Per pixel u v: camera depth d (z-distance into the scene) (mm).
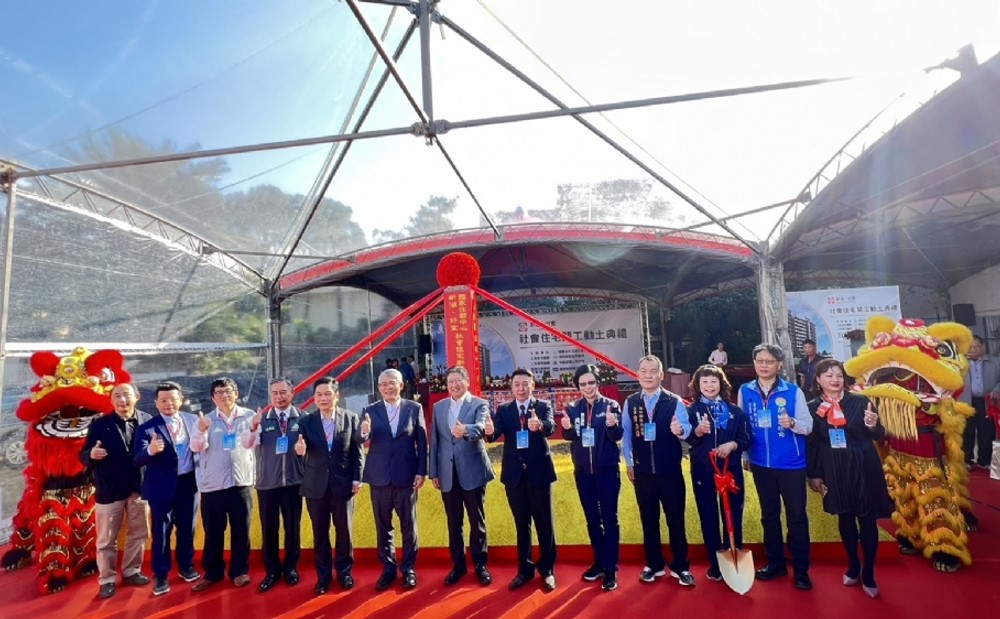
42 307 4797
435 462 3332
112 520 3455
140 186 5273
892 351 3520
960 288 8992
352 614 2951
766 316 7559
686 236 8258
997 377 5969
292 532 3451
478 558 3271
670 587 3074
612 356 11711
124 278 5762
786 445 3055
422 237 8727
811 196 6312
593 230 8461
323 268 8820
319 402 3381
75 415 3832
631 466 3180
